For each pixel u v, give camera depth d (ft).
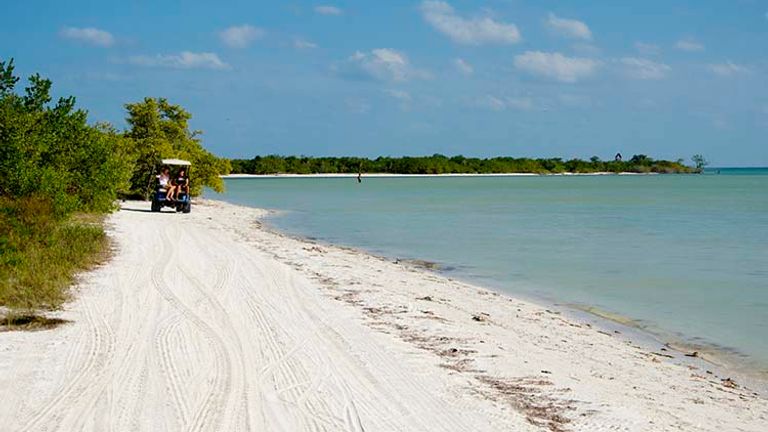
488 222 129.49
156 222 102.99
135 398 27.50
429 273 69.05
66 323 38.86
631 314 51.93
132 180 151.64
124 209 126.52
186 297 47.78
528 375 33.60
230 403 27.45
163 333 37.70
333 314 44.83
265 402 27.78
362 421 26.30
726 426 28.60
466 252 85.97
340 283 57.62
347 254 80.18
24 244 57.16
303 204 183.73
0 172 70.23
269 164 546.26
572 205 182.29
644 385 34.01
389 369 33.22
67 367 31.01
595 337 44.34
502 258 80.69
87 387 28.53
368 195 239.30
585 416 28.07
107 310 42.57
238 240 86.58
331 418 26.43
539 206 178.09
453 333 41.52
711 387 34.88
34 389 28.07
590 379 33.99
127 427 24.58
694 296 58.59
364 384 30.73
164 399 27.55
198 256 68.28
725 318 50.78
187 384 29.50
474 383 31.78
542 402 29.63
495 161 650.02
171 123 162.91
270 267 63.87
